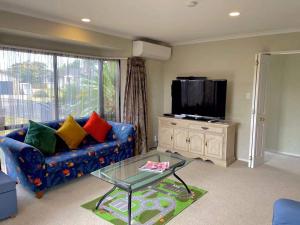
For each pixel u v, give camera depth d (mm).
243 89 4320
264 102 4109
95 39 3936
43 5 2771
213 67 4645
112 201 2826
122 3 2664
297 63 4660
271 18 3189
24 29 3064
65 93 4141
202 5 2689
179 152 4648
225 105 4352
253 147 4012
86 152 3400
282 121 4938
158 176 2646
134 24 3572
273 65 4898
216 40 4555
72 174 3203
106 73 4723
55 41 3820
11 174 3215
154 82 5180
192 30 3926
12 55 3443
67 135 3531
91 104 4559
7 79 3424
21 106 3590
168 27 3738
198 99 4562
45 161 2967
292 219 1655
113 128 4199
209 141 4227
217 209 2654
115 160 3826
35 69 3709
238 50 4312
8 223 2379
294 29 3727
